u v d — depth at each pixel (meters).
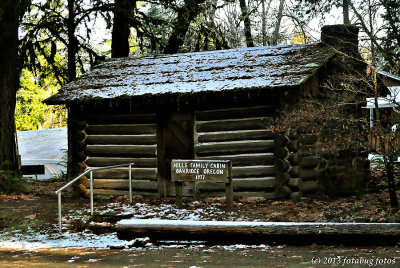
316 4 18.25
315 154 12.20
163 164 13.17
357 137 10.54
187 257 7.06
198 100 12.24
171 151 13.39
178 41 22.16
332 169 12.51
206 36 23.55
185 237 8.09
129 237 8.32
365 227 7.39
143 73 14.04
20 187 14.38
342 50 12.79
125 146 13.39
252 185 12.21
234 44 26.55
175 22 22.09
